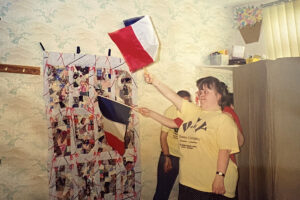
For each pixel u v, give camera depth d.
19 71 1.26
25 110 1.28
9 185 1.24
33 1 1.33
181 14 1.80
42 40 1.34
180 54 1.78
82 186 1.40
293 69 1.50
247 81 1.68
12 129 1.26
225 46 1.93
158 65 1.68
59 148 1.35
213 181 1.65
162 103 1.69
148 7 1.67
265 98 1.58
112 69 1.51
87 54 1.44
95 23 1.49
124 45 1.53
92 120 1.44
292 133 1.49
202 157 1.68
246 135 1.67
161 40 1.71
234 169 1.66
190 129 1.72
